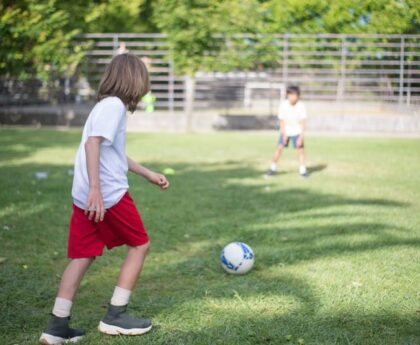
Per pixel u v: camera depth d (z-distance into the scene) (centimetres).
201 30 1511
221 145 1257
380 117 1576
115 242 276
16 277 371
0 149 1129
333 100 1827
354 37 1642
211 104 2089
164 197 662
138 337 275
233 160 1015
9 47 1588
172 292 347
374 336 279
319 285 356
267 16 1698
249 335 278
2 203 604
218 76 1911
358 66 1738
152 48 1844
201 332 282
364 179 814
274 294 340
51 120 1706
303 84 1777
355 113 1761
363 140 1404
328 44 1612
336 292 343
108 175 265
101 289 355
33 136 1411
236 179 805
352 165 964
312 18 1700
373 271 386
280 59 1653
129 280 277
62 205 601
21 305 323
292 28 1698
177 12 1502
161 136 1468
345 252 434
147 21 1894
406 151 1166
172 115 1659
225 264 381
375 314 308
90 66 1741
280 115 831
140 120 1667
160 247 452
